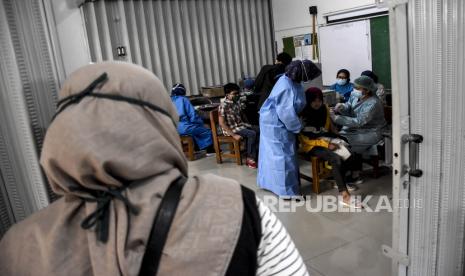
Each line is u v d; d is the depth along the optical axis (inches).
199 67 268.1
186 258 20.9
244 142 194.4
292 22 266.4
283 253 25.0
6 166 38.3
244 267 22.0
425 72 58.6
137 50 244.8
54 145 21.3
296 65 123.7
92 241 21.6
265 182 144.6
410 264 67.6
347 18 225.8
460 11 58.1
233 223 21.9
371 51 213.8
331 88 213.0
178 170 24.2
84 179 21.5
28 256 24.3
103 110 21.2
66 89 23.1
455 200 66.7
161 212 21.6
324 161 142.6
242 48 280.4
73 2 37.5
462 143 64.4
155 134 22.1
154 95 23.1
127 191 22.0
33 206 39.4
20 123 36.6
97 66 23.4
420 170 62.4
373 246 103.2
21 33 35.0
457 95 61.2
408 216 66.1
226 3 269.4
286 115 126.6
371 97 147.9
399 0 54.9
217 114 192.1
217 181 24.1
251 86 243.9
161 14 248.7
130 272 20.5
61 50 37.3
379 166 156.3
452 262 70.4
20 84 35.4
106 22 233.1
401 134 60.8
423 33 57.4
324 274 92.6
